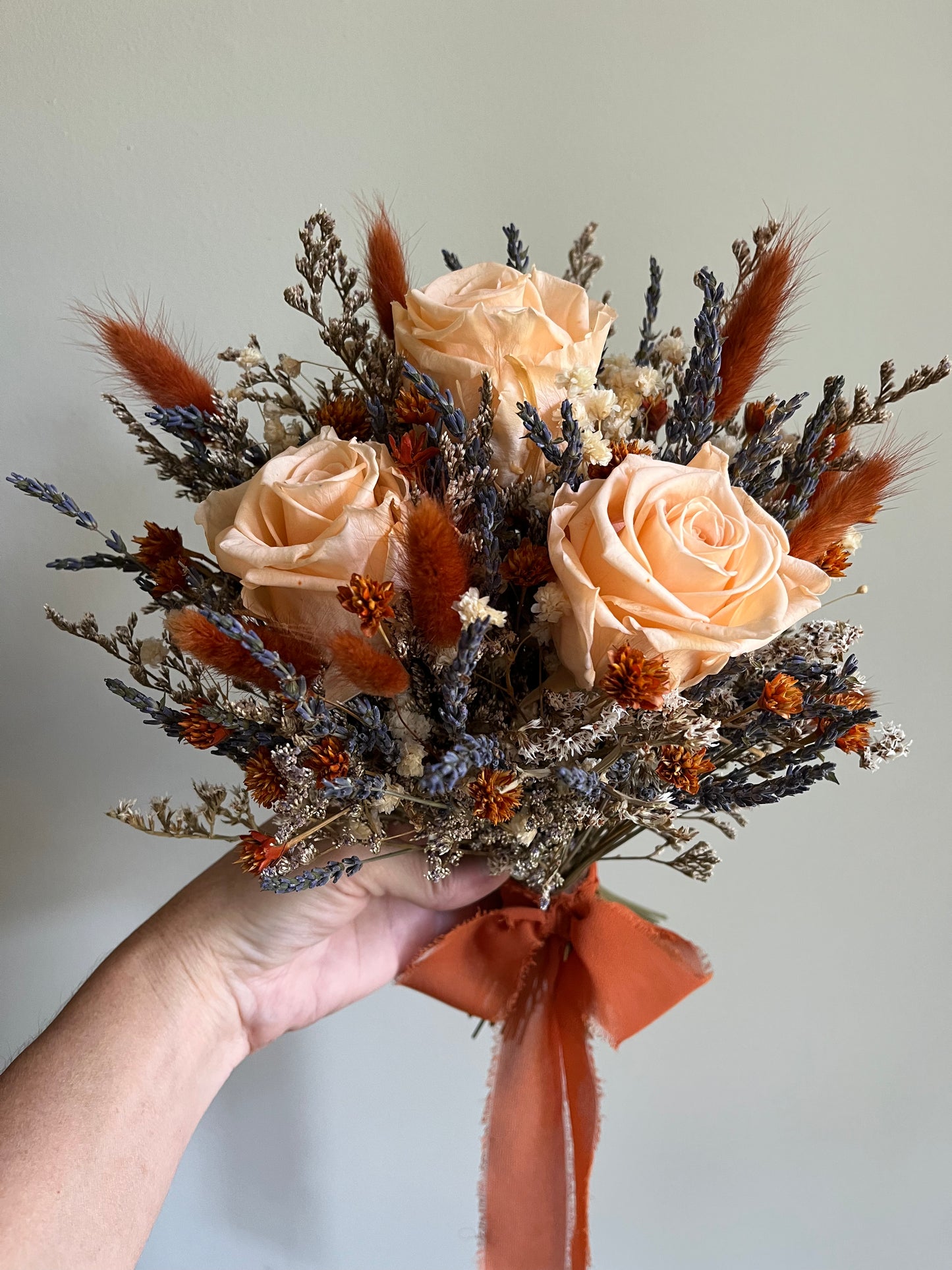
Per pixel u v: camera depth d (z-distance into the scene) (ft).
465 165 1.03
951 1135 1.39
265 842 0.67
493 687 0.74
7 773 1.17
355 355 0.77
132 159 1.01
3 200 1.00
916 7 1.01
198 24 0.97
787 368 1.10
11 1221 0.73
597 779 0.67
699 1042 1.37
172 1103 0.86
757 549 0.63
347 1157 1.37
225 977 0.92
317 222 0.79
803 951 1.33
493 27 1.00
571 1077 0.94
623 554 0.60
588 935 0.92
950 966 1.32
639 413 0.79
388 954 1.05
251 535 0.63
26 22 0.96
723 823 0.88
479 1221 0.94
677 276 1.08
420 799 0.72
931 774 1.24
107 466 1.09
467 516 0.68
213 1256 1.38
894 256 1.07
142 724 1.18
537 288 0.75
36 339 1.04
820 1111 1.39
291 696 0.62
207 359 1.06
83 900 1.23
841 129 1.04
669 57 1.01
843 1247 1.43
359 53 0.99
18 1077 0.81
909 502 1.13
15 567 1.10
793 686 0.66
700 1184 1.42
